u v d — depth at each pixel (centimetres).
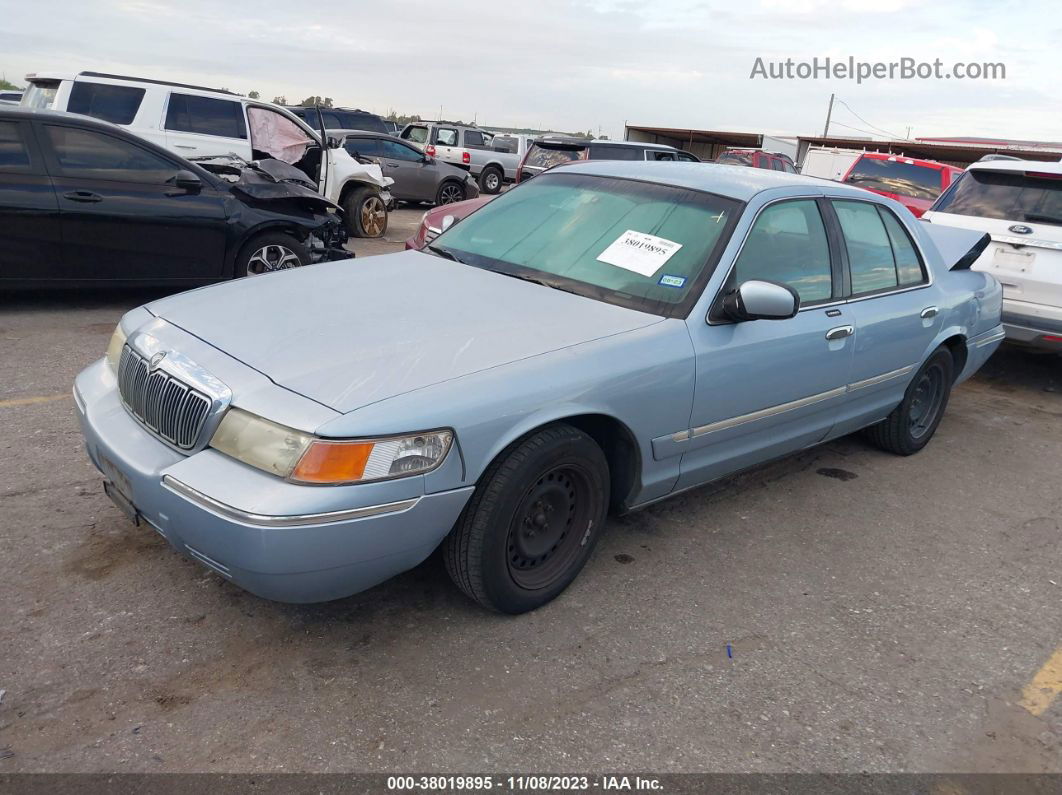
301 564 245
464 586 294
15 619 285
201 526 248
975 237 543
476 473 270
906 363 468
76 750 233
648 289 347
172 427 271
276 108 1086
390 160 1728
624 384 306
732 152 2172
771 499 447
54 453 410
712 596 345
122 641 280
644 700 276
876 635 329
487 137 2498
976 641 332
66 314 684
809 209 404
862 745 267
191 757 235
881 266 448
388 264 381
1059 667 319
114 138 673
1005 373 772
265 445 247
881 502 456
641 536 390
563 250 375
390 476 250
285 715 254
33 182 631
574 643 302
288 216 774
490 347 292
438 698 267
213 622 294
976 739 275
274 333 289
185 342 288
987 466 529
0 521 343
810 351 386
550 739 254
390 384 261
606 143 1429
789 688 291
